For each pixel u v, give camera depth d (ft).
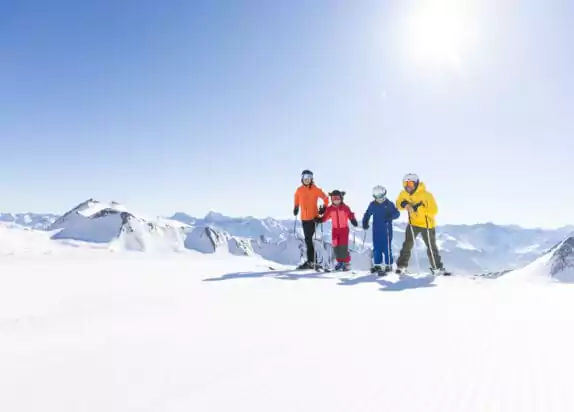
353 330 11.47
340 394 6.83
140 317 13.61
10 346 10.11
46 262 38.58
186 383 7.41
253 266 36.78
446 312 14.01
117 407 6.39
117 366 8.40
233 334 11.11
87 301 16.79
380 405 6.39
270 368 8.20
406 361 8.61
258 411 6.19
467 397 6.65
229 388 7.14
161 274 27.78
